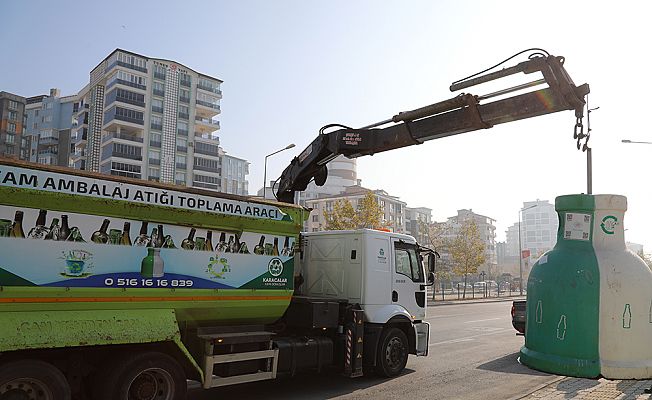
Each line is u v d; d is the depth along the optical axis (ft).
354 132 27.99
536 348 10.52
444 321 69.26
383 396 25.98
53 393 16.99
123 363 18.69
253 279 23.36
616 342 9.98
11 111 305.94
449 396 26.02
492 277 331.57
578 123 15.96
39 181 17.66
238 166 385.91
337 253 30.76
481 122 22.22
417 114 24.59
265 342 23.45
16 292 17.02
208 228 21.98
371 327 29.55
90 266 18.66
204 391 26.73
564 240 11.07
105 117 248.52
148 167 247.70
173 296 20.72
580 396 23.57
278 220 24.31
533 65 18.17
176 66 258.98
